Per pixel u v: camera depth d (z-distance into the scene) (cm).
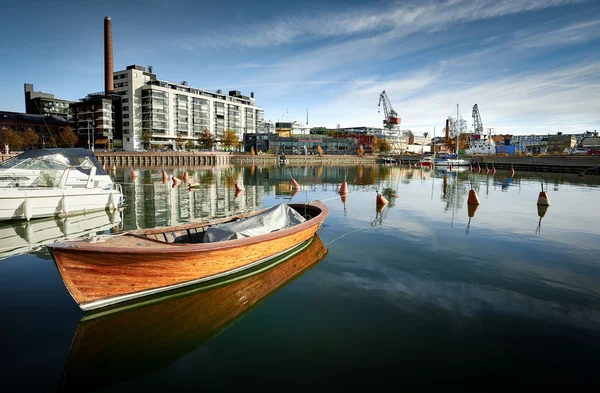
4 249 1159
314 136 12719
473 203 2073
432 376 493
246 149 12606
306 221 1100
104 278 669
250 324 642
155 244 747
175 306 719
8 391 467
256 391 465
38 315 680
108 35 9888
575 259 1009
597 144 9556
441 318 659
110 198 1936
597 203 2159
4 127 8825
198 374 502
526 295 761
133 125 9919
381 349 559
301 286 816
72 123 10319
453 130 11769
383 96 13462
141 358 542
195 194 2728
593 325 632
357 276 880
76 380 491
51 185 1748
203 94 11906
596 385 475
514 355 542
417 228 1427
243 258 857
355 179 4328
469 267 943
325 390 465
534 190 2939
